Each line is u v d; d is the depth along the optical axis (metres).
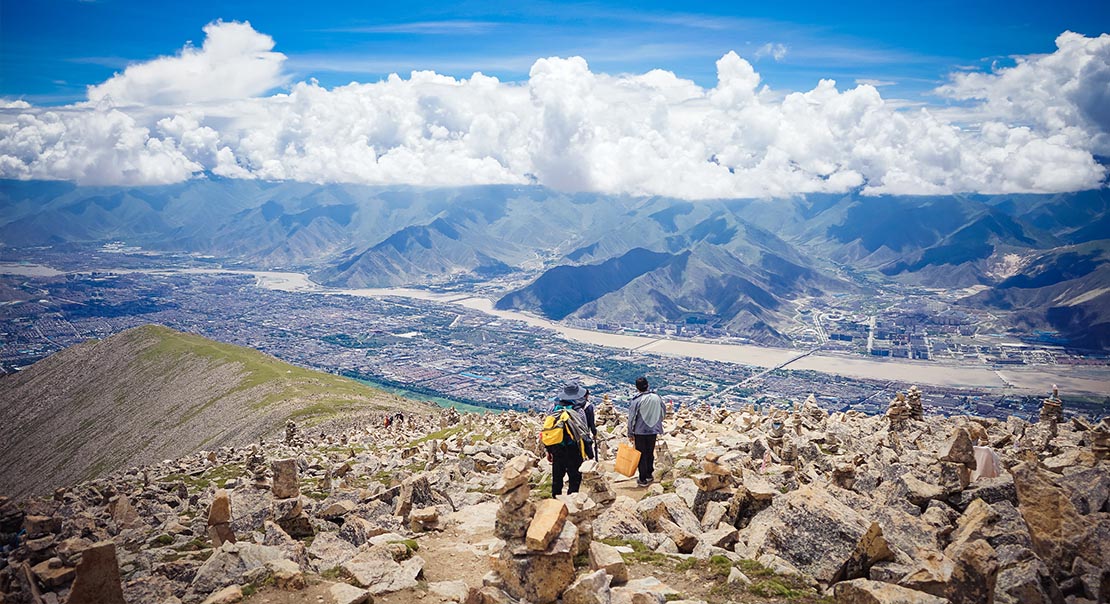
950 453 14.70
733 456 21.45
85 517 20.58
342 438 58.00
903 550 12.27
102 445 169.38
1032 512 12.34
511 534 11.84
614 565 12.05
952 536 12.66
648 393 20.92
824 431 29.22
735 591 11.45
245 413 144.25
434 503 20.22
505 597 11.53
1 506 22.28
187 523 20.44
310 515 19.20
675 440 31.28
